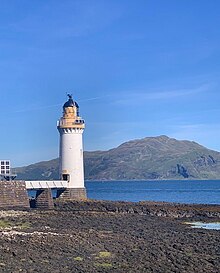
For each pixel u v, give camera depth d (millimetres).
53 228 57875
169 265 40031
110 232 56500
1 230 54438
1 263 38281
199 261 41688
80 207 88688
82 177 100438
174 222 71750
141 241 50625
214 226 69062
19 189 86938
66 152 99812
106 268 38750
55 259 40656
